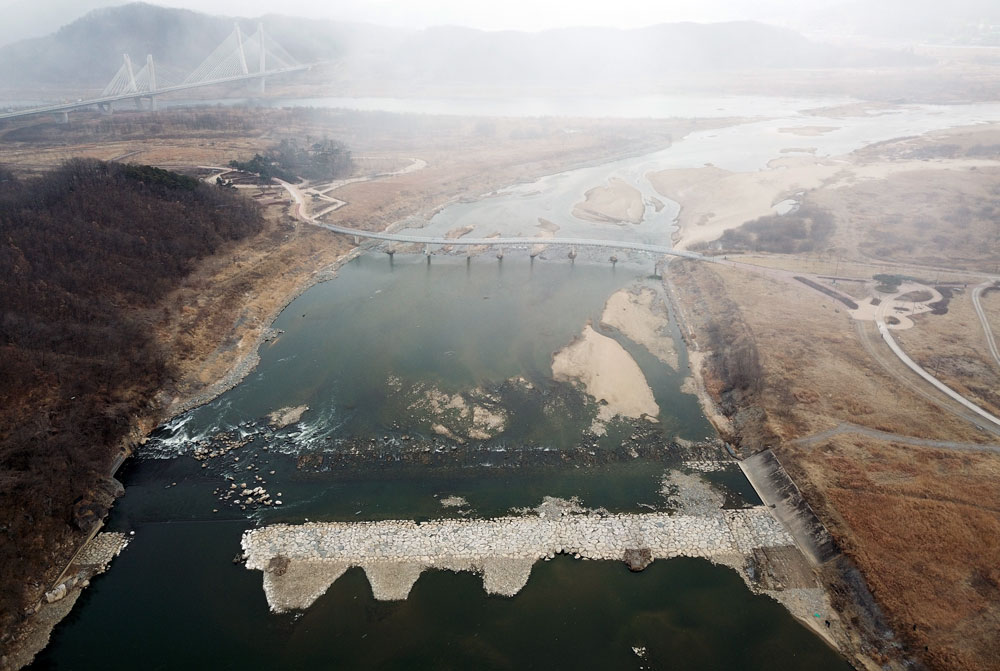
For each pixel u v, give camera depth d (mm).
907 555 47125
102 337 69938
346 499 55406
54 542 49406
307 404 69000
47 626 44062
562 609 45625
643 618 44906
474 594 46625
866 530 49438
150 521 53031
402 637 43562
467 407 68062
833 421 62625
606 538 51250
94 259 83812
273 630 43938
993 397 65562
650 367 76500
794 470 56406
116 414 61781
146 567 48656
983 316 82500
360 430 64562
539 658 42344
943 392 66688
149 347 72062
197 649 42688
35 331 67188
